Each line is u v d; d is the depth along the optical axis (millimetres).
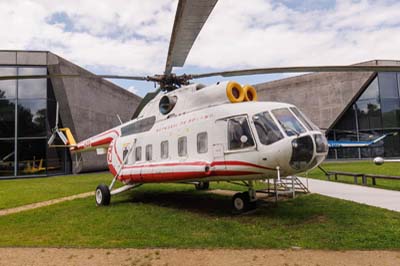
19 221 7480
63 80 23719
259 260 4395
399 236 5238
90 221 7215
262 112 6832
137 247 5113
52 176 23000
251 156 6656
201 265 4285
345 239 5172
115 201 10242
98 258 4688
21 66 23562
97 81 28406
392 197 8945
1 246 5410
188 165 7562
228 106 7352
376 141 27438
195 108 8156
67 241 5605
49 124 23922
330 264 4180
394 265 4086
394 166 18938
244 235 5652
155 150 9016
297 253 4629
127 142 10453
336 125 32562
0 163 22625
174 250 4926
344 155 31953
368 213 6969
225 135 7113
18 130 23125
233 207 8047
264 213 7520
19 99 23328
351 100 30781
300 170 6523
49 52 23891
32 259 4723
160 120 9266
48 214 8188
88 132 26625
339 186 11672
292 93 34656
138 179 9453
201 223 6719
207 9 5195
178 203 9625
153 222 6941
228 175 7074
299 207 8008
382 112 30156
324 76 32531
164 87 9359
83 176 21812
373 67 6082
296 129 6582
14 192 13023
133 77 8555
